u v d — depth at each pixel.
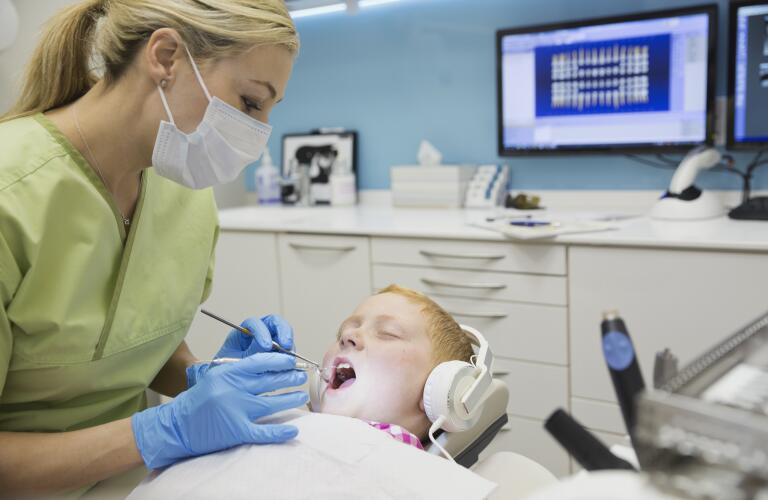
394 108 2.57
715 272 1.53
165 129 0.90
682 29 1.89
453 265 1.86
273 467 0.79
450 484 0.75
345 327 1.09
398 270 1.96
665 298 1.59
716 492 0.34
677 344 1.60
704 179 2.08
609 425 1.70
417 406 1.00
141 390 1.08
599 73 2.03
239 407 0.84
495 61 2.33
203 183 1.01
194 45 0.87
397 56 2.53
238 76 0.90
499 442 1.85
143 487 0.83
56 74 0.96
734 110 1.86
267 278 2.21
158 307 1.04
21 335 0.88
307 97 2.75
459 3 2.37
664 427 0.36
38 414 0.96
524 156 2.25
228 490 0.78
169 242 1.07
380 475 0.76
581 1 2.17
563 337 1.74
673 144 1.97
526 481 0.86
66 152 0.90
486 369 0.94
